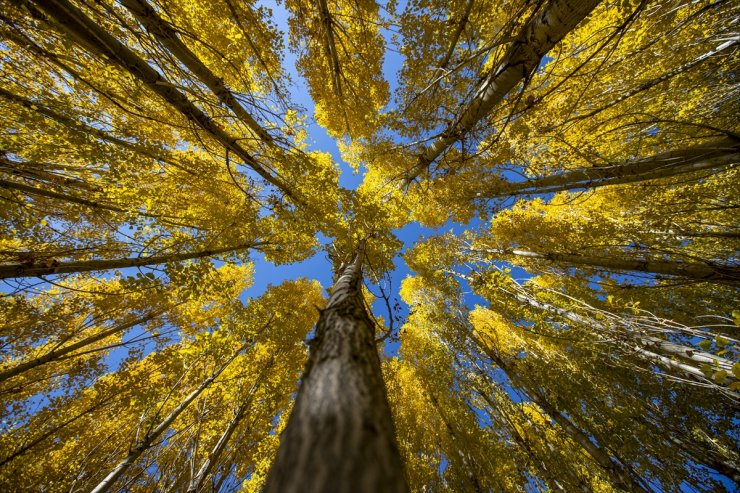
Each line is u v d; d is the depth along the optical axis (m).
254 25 4.86
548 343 9.23
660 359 4.85
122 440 6.09
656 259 4.62
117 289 6.14
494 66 3.33
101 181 4.63
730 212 5.47
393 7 6.06
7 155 3.64
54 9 2.25
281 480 0.62
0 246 4.29
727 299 7.00
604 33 4.86
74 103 4.55
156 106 4.90
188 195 5.96
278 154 4.96
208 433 6.76
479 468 7.59
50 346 5.74
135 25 3.45
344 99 8.10
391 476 0.61
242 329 6.48
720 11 4.11
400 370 12.14
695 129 4.71
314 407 0.85
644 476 7.34
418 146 6.57
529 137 5.62
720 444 7.27
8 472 4.24
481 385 9.34
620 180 4.25
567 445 8.52
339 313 1.67
